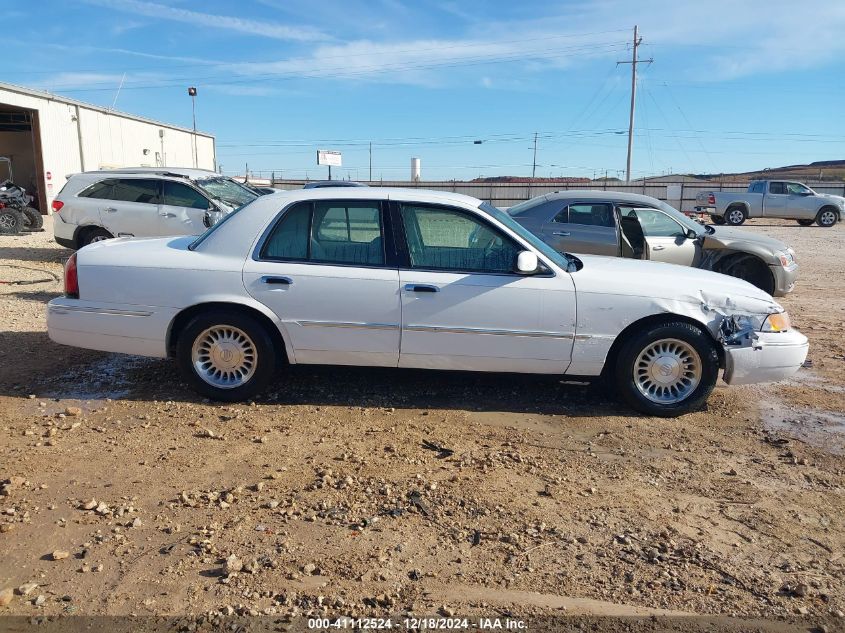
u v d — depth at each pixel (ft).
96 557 10.80
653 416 17.56
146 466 14.01
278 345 17.81
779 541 11.86
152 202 38.99
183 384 19.03
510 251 17.17
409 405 17.93
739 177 274.36
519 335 16.98
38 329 24.62
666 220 31.48
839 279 41.73
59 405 17.33
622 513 12.66
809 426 17.25
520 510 12.62
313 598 9.95
